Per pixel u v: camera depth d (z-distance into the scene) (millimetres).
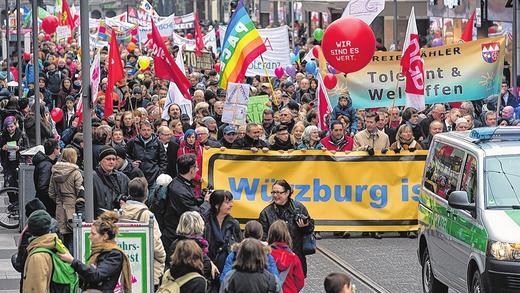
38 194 36094
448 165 31984
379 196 42281
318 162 42125
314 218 42156
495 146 30359
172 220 30078
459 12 76000
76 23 104812
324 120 49031
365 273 35750
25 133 50719
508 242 27641
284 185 28484
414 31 46969
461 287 29812
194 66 81500
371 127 43094
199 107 48562
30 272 24453
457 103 54656
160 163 42469
